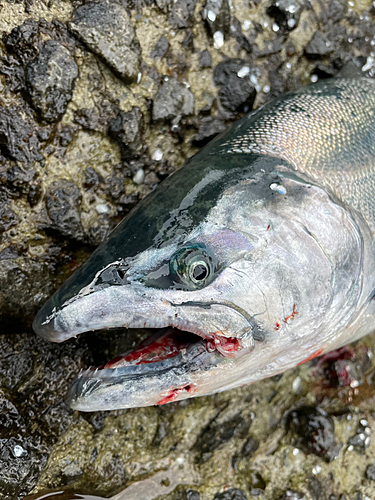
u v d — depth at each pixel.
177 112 0.28
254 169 0.23
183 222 0.22
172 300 0.21
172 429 0.27
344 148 0.25
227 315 0.21
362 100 0.27
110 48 0.26
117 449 0.26
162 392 0.22
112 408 0.21
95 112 0.26
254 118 0.26
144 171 0.28
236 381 0.24
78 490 0.25
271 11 0.30
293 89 0.31
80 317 0.21
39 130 0.25
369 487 0.28
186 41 0.28
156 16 0.28
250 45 0.30
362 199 0.24
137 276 0.21
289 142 0.24
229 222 0.22
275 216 0.22
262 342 0.22
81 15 0.26
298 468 0.27
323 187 0.24
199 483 0.26
